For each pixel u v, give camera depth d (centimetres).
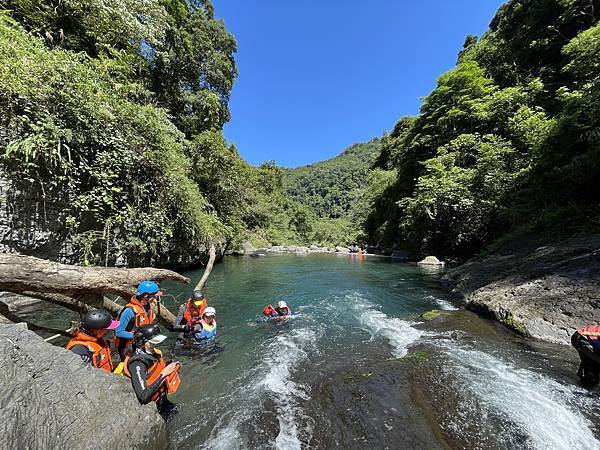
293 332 548
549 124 1042
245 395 329
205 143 1414
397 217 2462
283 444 249
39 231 560
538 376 345
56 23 843
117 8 879
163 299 734
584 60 1087
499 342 455
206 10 2008
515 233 937
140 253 811
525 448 235
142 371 254
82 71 614
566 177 860
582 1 1619
